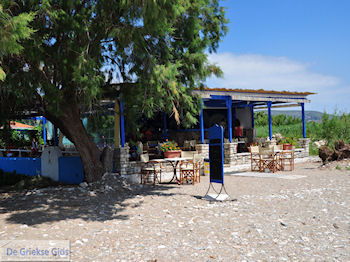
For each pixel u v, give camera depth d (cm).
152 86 859
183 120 1032
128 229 621
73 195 965
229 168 1523
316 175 1285
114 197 942
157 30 794
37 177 1345
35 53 741
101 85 936
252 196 915
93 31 826
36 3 725
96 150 1130
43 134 2080
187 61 981
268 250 501
